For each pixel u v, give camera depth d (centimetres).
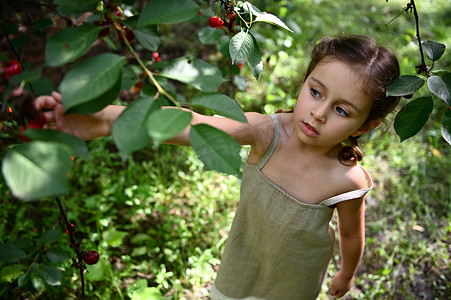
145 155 279
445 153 306
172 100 73
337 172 127
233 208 252
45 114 89
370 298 212
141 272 214
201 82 77
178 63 79
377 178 280
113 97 74
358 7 481
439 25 448
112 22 86
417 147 305
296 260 140
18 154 62
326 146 124
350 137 131
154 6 79
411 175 286
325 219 132
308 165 127
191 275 214
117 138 65
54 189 61
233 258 159
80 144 73
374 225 251
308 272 144
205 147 69
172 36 379
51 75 283
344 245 150
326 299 208
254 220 139
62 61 67
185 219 242
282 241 135
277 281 154
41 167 62
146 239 228
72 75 65
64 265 195
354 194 127
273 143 127
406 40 404
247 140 121
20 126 80
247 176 137
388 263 229
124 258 215
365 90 107
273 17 112
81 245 120
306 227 130
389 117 144
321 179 127
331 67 107
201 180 263
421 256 236
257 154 132
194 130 71
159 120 60
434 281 226
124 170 266
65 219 112
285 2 414
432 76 105
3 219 216
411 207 267
